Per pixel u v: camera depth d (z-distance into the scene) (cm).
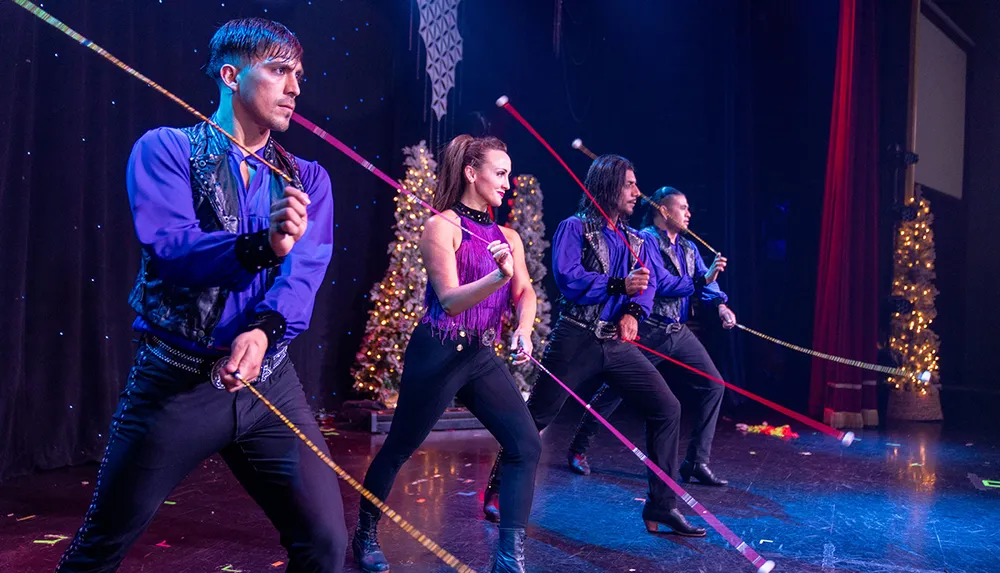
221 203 175
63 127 458
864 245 735
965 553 342
